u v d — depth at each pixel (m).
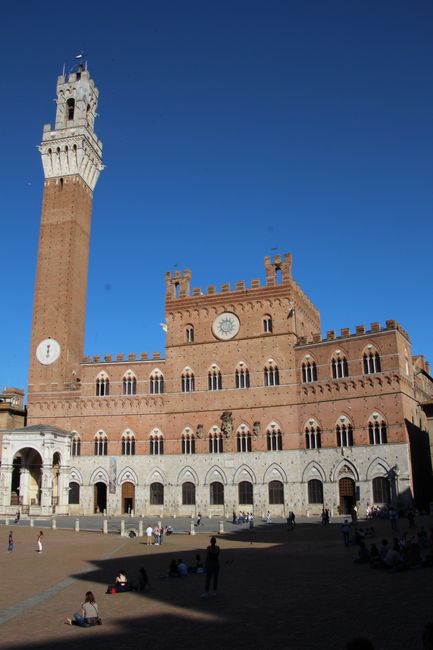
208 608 29.91
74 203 120.19
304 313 111.12
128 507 105.75
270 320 104.56
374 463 88.50
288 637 23.52
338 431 93.19
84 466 108.00
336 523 81.06
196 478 102.31
